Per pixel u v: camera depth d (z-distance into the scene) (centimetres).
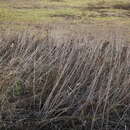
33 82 329
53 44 466
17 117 271
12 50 453
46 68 373
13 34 550
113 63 394
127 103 309
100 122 274
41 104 300
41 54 429
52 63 392
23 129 254
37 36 539
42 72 367
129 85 337
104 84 336
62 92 306
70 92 311
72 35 543
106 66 388
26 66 369
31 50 455
